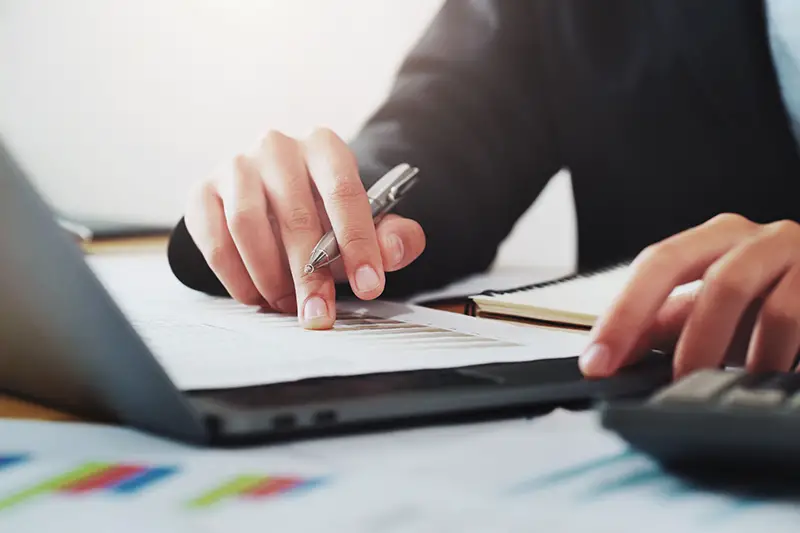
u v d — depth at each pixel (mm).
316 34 1556
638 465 292
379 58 1549
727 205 1120
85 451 302
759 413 257
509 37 1098
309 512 247
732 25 1118
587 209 1194
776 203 1099
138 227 1225
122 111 1545
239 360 390
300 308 517
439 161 865
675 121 1161
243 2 1543
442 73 1004
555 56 1158
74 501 254
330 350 424
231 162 650
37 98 1537
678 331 436
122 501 255
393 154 832
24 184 311
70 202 1523
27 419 347
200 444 307
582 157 1181
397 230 611
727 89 1126
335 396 329
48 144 1537
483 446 314
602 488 271
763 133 1109
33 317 334
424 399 335
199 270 647
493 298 577
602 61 1178
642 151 1167
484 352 435
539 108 1118
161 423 316
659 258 419
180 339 443
